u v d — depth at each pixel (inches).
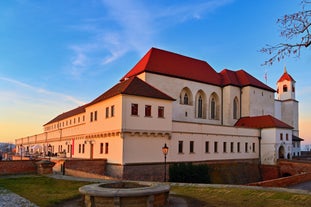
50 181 888.9
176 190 743.7
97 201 497.4
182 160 1657.2
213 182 1788.9
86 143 1845.5
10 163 1067.3
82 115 2596.0
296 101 3425.2
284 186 1304.1
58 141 2812.5
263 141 2219.5
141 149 1471.5
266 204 565.0
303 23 416.2
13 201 597.0
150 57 2132.1
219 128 1930.4
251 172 2113.7
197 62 2551.7
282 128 2214.6
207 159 1812.3
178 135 1657.2
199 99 2356.1
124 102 1425.9
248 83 2541.8
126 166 1402.6
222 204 573.6
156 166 1517.0
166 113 1587.1
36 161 1123.3
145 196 497.7
